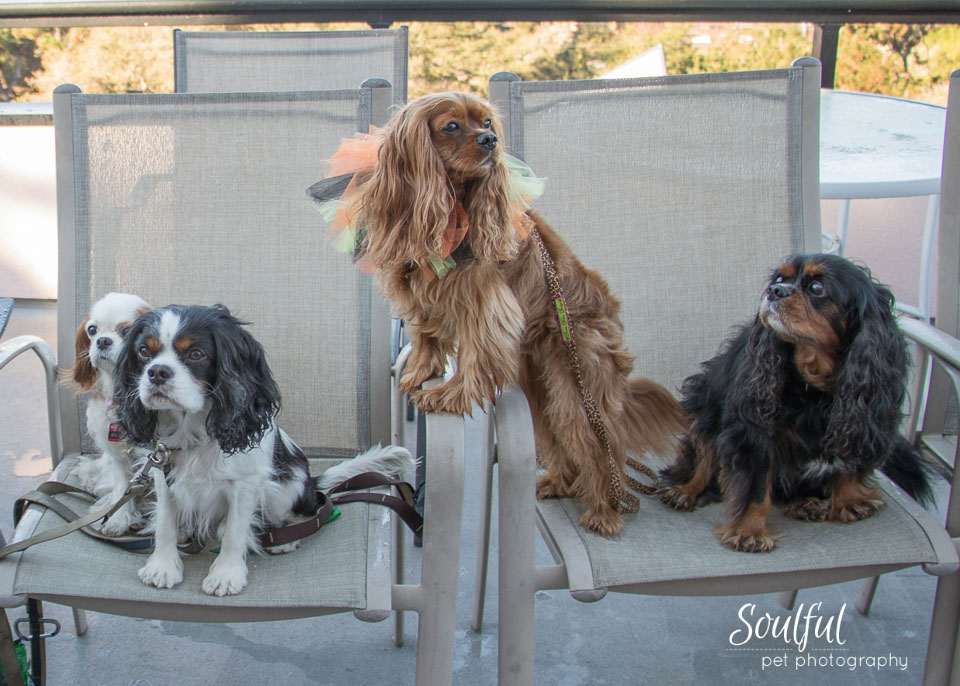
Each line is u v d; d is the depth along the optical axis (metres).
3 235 4.69
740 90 2.25
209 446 1.67
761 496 1.78
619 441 1.91
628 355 1.96
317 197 1.83
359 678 2.16
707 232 2.25
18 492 2.97
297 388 2.17
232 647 2.26
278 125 2.20
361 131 2.19
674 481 2.06
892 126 3.13
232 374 1.63
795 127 2.24
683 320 2.24
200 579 1.63
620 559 1.66
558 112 2.25
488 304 1.74
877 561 1.67
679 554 1.69
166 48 4.16
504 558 1.63
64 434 2.13
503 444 1.62
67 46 4.19
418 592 1.59
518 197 1.79
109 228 2.19
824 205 4.20
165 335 1.60
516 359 1.77
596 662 2.23
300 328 2.17
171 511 1.69
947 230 2.17
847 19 3.41
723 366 1.96
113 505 1.71
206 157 2.20
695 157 2.25
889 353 1.73
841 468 1.81
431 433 1.64
